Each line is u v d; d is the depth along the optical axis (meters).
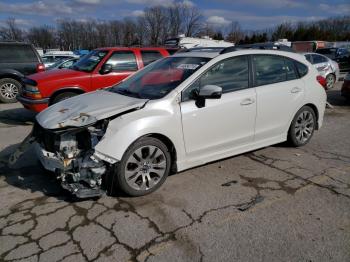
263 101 4.56
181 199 3.66
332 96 11.36
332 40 68.75
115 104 3.76
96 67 7.40
